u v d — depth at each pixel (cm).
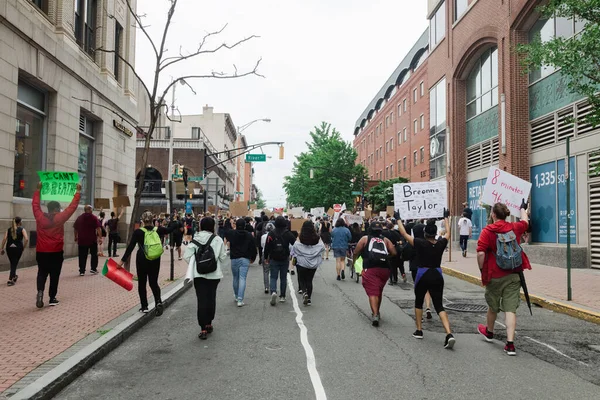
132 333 736
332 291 1198
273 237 1012
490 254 669
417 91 4294
